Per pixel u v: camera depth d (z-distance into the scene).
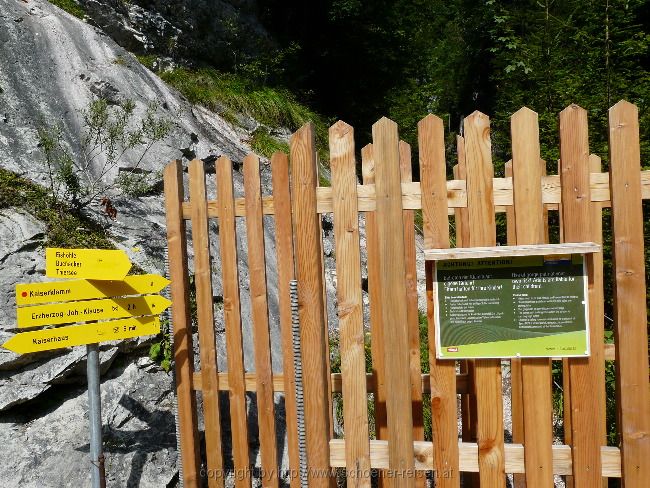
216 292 3.88
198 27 7.22
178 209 2.62
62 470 2.58
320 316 2.22
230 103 6.77
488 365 2.09
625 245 2.00
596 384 2.03
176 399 2.66
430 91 11.73
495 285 2.06
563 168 2.03
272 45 8.38
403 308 2.13
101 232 3.62
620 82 4.58
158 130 4.13
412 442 2.14
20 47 4.47
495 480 2.09
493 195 2.08
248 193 2.50
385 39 10.20
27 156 3.76
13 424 2.63
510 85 6.16
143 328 2.47
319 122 8.31
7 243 2.98
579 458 2.04
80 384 2.90
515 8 7.24
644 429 2.00
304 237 2.23
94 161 4.25
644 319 2.00
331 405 2.64
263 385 2.53
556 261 2.02
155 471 2.78
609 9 4.75
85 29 5.29
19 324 2.11
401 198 2.14
